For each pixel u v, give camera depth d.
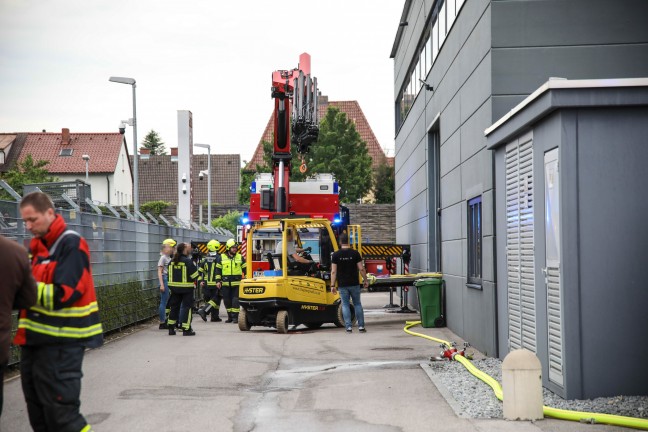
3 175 67.12
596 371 8.60
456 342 15.30
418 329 18.22
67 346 5.96
